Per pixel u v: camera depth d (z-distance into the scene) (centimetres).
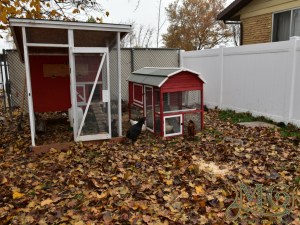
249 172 464
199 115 735
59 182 446
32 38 655
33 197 399
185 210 359
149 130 752
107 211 355
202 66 1143
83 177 460
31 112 603
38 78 818
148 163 519
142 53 1237
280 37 1059
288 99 750
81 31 618
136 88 812
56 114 1004
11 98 1050
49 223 336
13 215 351
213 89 1082
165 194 399
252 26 1168
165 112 687
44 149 606
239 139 647
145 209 359
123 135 715
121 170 484
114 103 681
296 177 436
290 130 702
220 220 337
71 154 574
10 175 475
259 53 847
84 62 613
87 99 628
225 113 957
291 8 993
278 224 332
